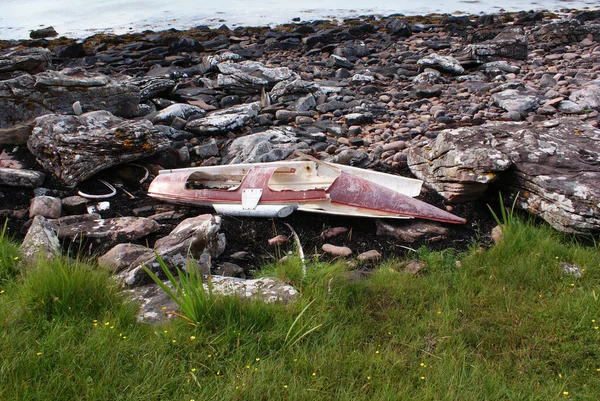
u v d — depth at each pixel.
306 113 9.67
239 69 11.70
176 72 13.18
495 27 19.19
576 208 5.27
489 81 12.16
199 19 23.67
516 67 12.82
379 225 5.82
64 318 4.09
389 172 7.39
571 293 4.55
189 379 3.61
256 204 5.90
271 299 4.41
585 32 15.88
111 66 14.70
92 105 8.57
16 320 4.01
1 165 7.05
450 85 11.70
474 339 4.11
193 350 3.85
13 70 9.04
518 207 5.99
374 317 4.38
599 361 3.87
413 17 21.81
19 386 3.43
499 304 4.47
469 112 9.74
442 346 4.02
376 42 17.27
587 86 10.57
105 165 6.98
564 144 6.19
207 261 5.00
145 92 10.07
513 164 5.95
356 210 5.88
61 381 3.53
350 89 11.46
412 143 8.28
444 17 21.92
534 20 20.38
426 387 3.65
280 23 22.20
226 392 3.52
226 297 4.20
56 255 4.68
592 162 5.86
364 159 7.60
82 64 14.88
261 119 9.34
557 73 12.26
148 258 4.78
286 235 5.76
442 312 4.38
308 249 5.54
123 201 6.69
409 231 5.71
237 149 8.05
